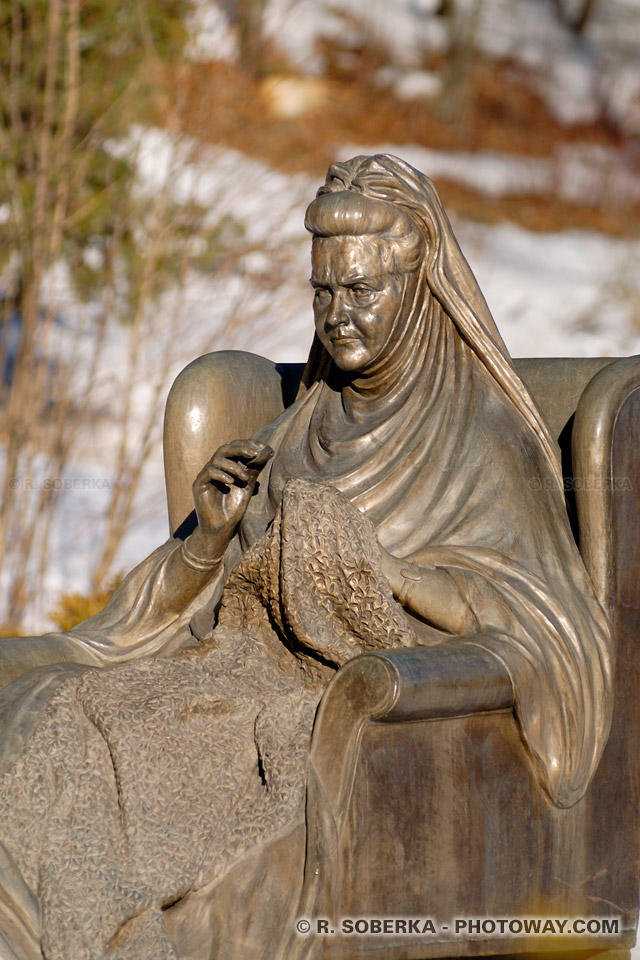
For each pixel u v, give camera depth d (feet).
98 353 72.74
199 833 30.22
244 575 33.71
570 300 115.03
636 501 36.35
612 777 36.04
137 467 68.95
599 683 35.09
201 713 31.81
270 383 40.98
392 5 165.58
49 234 73.87
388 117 146.10
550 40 167.94
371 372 36.42
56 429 71.00
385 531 35.09
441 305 36.45
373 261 35.47
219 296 81.51
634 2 176.65
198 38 81.71
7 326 73.72
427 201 36.19
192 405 39.42
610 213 133.69
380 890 30.73
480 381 36.50
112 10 78.95
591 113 153.89
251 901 29.71
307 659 32.86
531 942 33.94
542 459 36.50
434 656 31.14
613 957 36.78
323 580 32.55
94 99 77.00
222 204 85.97
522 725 33.14
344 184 36.14
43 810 30.12
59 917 28.73
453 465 35.65
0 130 74.64
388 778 30.83
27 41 78.23
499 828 33.09
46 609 66.54
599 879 35.78
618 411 35.83
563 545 35.96
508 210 133.59
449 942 32.04
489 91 154.92
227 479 35.22
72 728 31.07
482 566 34.32
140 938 28.84
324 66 148.46
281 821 30.07
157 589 37.06
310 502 32.96
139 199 78.95
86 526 76.74
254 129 88.79
